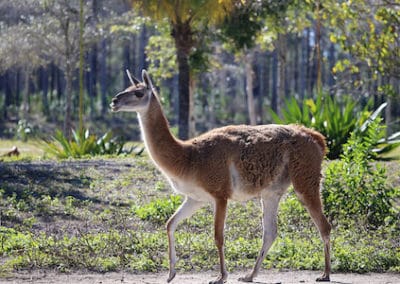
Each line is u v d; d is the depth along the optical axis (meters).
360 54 17.92
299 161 10.52
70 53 41.56
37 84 68.50
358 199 14.48
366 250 12.01
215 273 11.02
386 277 10.84
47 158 23.84
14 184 16.53
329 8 19.25
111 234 12.66
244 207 15.30
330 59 58.38
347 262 11.41
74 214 14.58
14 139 47.66
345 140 20.14
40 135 48.88
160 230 13.67
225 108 64.19
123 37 45.91
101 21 42.72
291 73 66.75
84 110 55.59
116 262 11.24
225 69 58.12
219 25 29.50
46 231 13.34
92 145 24.61
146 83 10.09
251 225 13.96
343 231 13.70
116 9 47.03
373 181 14.63
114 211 14.96
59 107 58.47
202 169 10.07
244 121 60.00
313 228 13.84
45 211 14.63
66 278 10.46
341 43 18.08
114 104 9.98
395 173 17.73
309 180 10.54
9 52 43.06
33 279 10.37
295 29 36.50
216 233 10.06
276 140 10.49
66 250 11.64
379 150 19.92
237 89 69.19
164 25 32.97
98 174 17.98
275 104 61.12
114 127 54.03
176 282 10.19
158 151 10.03
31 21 43.16
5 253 11.79
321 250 12.10
